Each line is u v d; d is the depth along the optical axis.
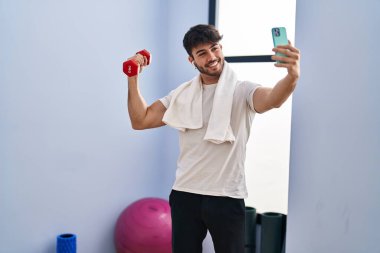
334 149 2.18
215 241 1.55
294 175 2.29
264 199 2.61
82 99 2.37
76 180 2.36
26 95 2.10
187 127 1.58
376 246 2.07
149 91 2.78
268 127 2.57
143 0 2.71
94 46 2.43
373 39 2.05
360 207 2.11
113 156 2.56
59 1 2.23
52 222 2.25
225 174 1.52
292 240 2.30
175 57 2.87
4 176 2.03
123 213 2.51
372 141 2.07
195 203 1.54
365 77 2.08
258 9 2.59
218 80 1.60
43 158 2.19
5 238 2.05
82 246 2.41
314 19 2.22
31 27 2.11
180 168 1.61
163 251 2.37
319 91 2.21
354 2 2.10
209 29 1.55
